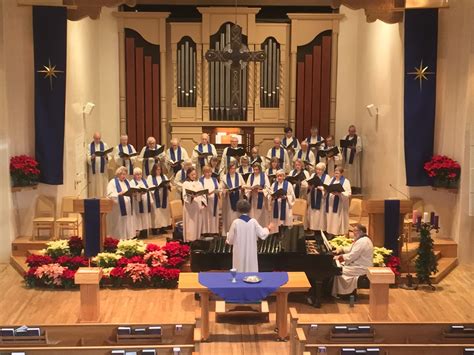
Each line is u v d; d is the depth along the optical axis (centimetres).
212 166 1411
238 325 915
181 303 1000
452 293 1050
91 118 1526
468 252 1184
